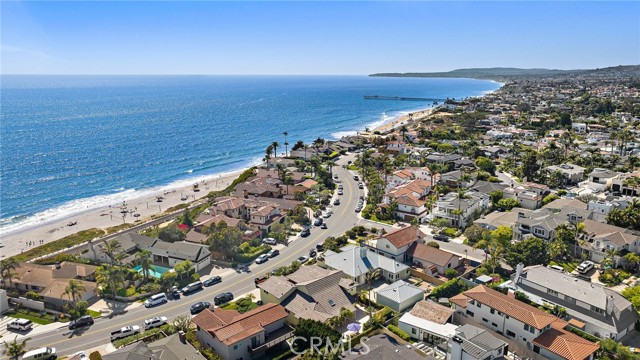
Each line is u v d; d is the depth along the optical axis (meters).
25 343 64.75
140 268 92.69
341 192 150.50
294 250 102.38
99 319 73.88
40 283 82.31
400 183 154.75
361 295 77.31
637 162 175.38
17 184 174.75
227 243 97.62
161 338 64.38
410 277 87.75
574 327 65.12
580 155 192.62
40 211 146.25
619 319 65.56
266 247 103.12
